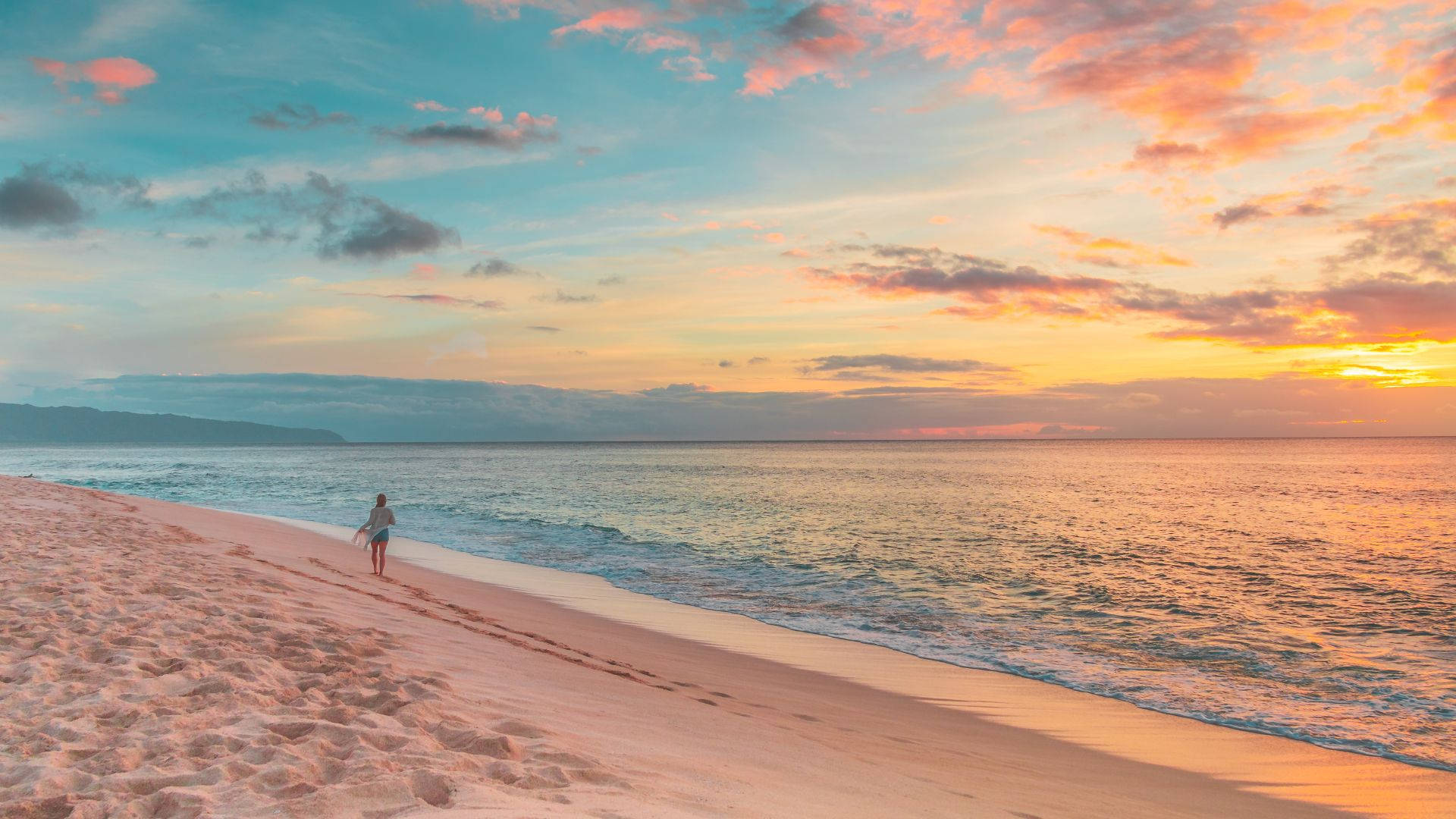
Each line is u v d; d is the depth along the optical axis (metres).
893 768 6.67
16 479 35.25
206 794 4.05
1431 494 54.53
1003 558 24.70
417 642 8.89
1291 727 9.55
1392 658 13.13
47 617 8.47
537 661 9.06
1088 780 7.35
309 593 11.55
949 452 198.88
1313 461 122.31
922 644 13.58
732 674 10.65
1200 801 7.09
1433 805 7.26
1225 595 19.03
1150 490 58.09
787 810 4.75
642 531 30.75
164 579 11.20
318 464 107.44
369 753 4.72
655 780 4.95
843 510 40.44
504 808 3.92
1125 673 12.03
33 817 3.76
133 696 5.89
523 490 54.56
